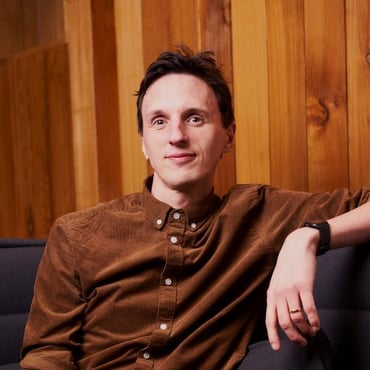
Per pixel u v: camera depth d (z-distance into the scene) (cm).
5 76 236
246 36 172
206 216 127
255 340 126
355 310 113
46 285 128
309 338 102
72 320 125
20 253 158
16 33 257
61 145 217
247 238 126
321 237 107
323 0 160
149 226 126
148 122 127
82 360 123
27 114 229
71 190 214
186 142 123
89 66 190
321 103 162
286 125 167
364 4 155
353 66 158
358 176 159
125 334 122
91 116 191
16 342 152
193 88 125
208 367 117
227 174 176
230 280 120
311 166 164
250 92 172
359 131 158
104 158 192
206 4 177
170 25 182
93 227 129
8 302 153
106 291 124
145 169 185
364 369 107
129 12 186
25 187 232
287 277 99
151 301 122
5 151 238
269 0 167
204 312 119
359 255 114
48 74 218
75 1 192
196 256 122
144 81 131
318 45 162
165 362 116
